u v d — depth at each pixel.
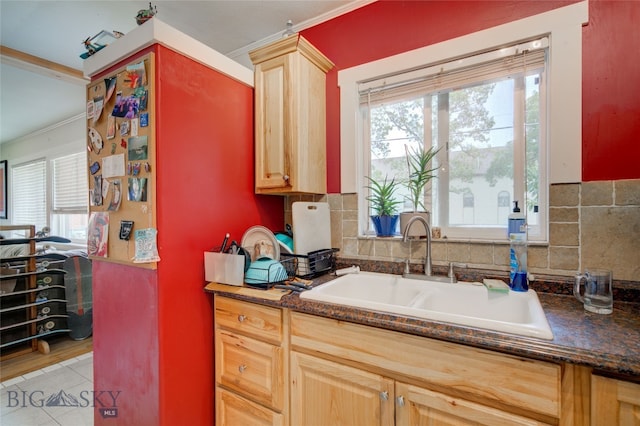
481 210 1.52
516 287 1.26
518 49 1.37
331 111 1.87
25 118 3.87
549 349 0.78
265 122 1.73
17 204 4.88
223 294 1.38
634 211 1.16
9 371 2.30
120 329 1.45
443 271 1.51
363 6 1.76
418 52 1.59
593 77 1.22
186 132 1.40
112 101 1.44
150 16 1.35
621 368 0.70
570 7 1.26
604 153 1.20
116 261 1.42
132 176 1.35
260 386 1.30
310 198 1.94
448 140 1.60
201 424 1.45
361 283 1.57
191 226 1.43
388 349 1.01
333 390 1.12
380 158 1.79
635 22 1.16
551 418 0.80
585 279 1.09
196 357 1.44
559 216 1.27
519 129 1.43
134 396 1.40
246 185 1.75
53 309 2.78
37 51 2.33
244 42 2.23
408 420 0.98
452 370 0.91
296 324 1.21
